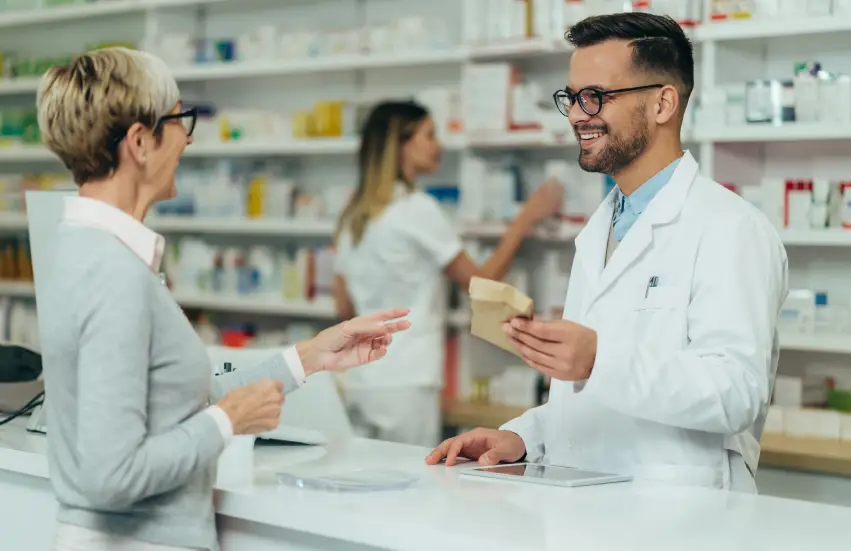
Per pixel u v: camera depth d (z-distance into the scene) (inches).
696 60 169.0
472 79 181.6
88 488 63.0
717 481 84.4
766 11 155.0
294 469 83.1
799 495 157.5
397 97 211.8
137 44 242.1
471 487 76.3
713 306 80.7
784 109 155.0
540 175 192.1
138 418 63.7
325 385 105.6
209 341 223.1
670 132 87.4
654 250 85.9
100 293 63.4
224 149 217.3
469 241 185.3
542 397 180.9
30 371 110.4
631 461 85.9
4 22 252.1
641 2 162.6
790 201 155.4
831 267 165.2
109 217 66.6
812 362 166.6
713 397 75.6
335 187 206.5
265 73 211.8
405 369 150.3
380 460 88.0
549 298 181.8
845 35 162.6
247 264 230.2
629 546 60.3
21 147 252.5
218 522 76.4
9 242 258.8
